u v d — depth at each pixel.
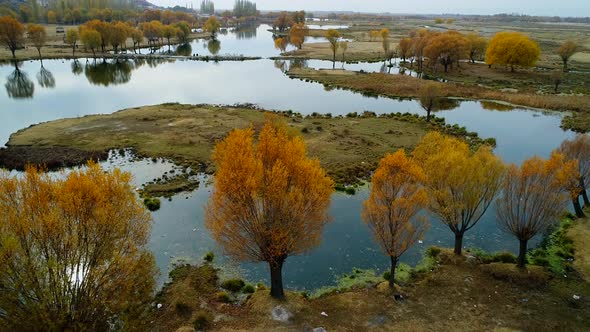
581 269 32.19
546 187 30.45
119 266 22.89
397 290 29.81
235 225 27.30
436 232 38.66
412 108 87.94
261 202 27.59
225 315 27.08
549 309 27.62
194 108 79.38
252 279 31.73
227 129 66.06
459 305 28.22
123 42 164.00
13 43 133.25
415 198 28.05
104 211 22.50
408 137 65.19
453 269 32.53
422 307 28.11
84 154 53.91
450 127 71.81
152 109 77.75
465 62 152.38
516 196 31.50
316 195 27.91
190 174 49.75
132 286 23.66
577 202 39.78
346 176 49.84
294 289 30.77
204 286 30.33
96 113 78.06
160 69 133.00
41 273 20.20
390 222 28.12
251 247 28.27
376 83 110.12
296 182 27.95
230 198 26.84
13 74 114.75
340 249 35.81
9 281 20.12
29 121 71.62
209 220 28.69
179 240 36.16
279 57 162.25
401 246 28.66
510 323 26.28
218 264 33.19
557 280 30.94
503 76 123.88
